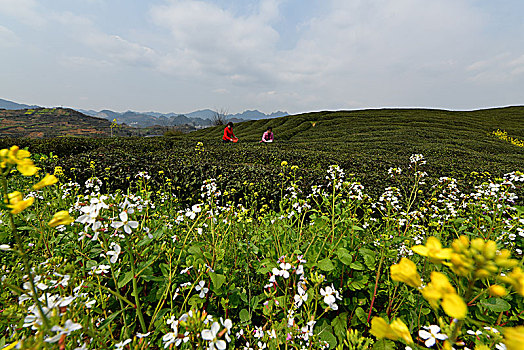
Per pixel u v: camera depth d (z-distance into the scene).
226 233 2.32
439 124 28.92
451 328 0.61
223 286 1.76
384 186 5.91
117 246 1.36
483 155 14.16
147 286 1.93
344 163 9.48
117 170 6.21
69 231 2.05
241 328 1.64
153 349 1.48
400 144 17.30
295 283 1.73
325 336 1.55
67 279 1.21
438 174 8.12
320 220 2.16
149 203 2.70
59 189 3.02
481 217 2.52
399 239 2.08
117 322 1.69
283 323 1.50
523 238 2.16
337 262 1.94
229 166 7.29
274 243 2.29
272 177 6.16
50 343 0.79
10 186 3.85
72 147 11.22
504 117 38.75
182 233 2.29
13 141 10.39
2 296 1.48
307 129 31.95
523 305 1.56
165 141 13.80
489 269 0.46
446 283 0.48
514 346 0.37
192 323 0.98
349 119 34.06
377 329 0.58
